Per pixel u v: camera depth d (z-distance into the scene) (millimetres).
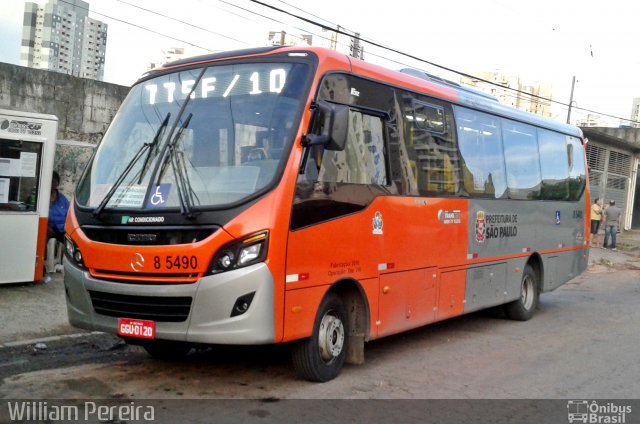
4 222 9344
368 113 6961
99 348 7734
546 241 11367
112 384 6219
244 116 6090
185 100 6438
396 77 7582
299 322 5863
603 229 31484
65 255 6324
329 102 6336
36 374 6477
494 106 9836
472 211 9008
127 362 7121
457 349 8398
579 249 12789
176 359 7301
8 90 12086
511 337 9312
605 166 32375
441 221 8234
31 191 9625
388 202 7172
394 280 7266
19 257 9531
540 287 11242
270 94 6160
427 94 8141
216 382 6371
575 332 9828
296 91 6094
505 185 9961
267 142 5902
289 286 5711
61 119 12797
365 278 6758
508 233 10055
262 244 5496
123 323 5773
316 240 6039
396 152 7398
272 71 6289
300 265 5840
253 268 5441
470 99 9164
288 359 7332
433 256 8062
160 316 5590
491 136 9672
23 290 9570
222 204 5531
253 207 5539
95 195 6180
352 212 6562
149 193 5828
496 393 6406
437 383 6688
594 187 31547
